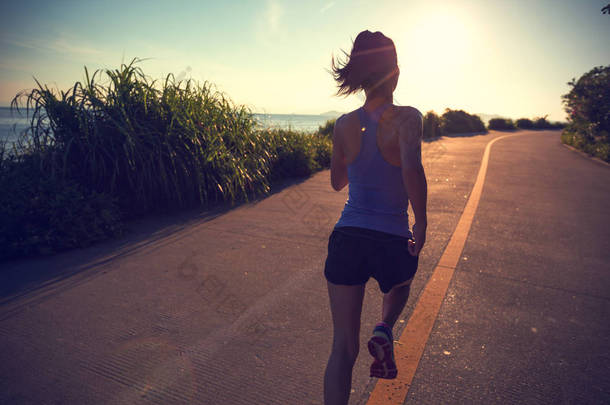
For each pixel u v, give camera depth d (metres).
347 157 1.52
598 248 3.96
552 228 4.68
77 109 4.90
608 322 2.48
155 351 2.22
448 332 2.38
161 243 4.17
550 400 1.78
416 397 1.81
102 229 4.31
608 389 1.85
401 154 1.33
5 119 4.68
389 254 1.43
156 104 5.57
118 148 4.99
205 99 6.36
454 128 29.78
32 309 2.75
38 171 4.57
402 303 1.63
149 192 5.18
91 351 2.23
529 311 2.63
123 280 3.23
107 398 1.85
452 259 3.66
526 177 8.50
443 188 7.25
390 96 1.46
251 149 6.94
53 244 3.91
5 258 3.72
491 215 5.31
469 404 1.75
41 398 1.85
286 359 2.13
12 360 2.16
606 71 15.84
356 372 2.02
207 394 1.86
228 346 2.27
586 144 15.35
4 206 3.93
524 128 43.97
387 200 1.44
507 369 2.01
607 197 6.48
